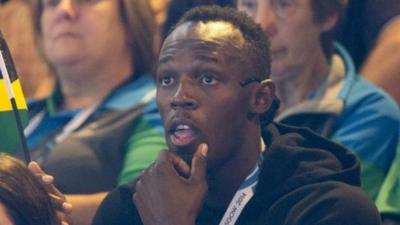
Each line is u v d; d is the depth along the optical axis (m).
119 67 10.43
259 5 9.80
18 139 7.95
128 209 7.56
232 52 7.19
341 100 9.58
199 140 7.13
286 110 9.61
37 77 11.53
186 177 7.23
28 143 10.39
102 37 10.38
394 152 9.44
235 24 7.31
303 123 9.54
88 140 9.89
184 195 7.16
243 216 7.33
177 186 7.18
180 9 10.14
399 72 10.12
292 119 9.54
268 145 7.55
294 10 9.73
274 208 7.28
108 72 10.41
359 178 7.49
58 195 7.25
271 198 7.32
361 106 9.54
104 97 10.32
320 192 7.27
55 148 9.94
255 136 7.37
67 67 10.41
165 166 7.20
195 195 7.15
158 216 7.18
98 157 9.82
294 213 7.21
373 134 9.41
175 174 7.20
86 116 10.24
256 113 7.32
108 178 9.76
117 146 9.87
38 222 6.52
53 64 10.59
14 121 7.92
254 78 7.26
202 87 7.15
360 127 9.45
